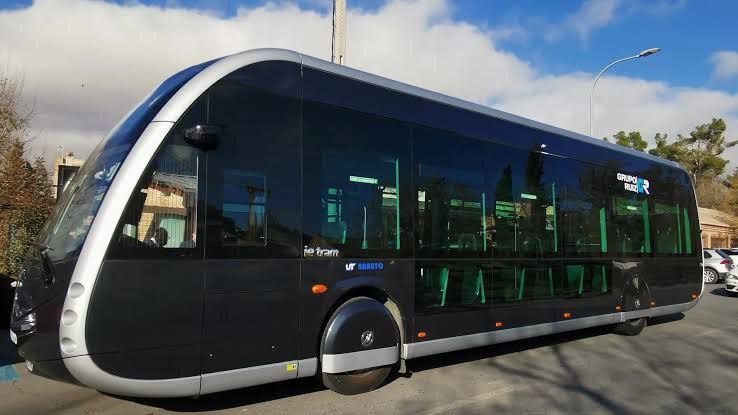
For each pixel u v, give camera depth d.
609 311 9.32
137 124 4.94
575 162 9.03
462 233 7.08
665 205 11.08
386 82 6.57
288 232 5.40
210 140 4.90
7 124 13.99
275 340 5.26
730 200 50.56
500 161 7.75
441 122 7.06
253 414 5.39
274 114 5.45
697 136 70.88
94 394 5.96
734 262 23.98
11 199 12.31
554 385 6.67
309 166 5.64
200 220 4.87
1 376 6.68
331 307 5.71
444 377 6.95
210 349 4.86
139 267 4.55
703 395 6.32
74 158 17.48
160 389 4.62
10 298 9.46
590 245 9.08
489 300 7.31
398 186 6.43
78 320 4.30
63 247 4.66
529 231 8.02
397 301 6.27
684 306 11.26
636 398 6.18
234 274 5.02
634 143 61.19
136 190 4.60
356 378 5.96
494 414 5.54
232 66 5.27
